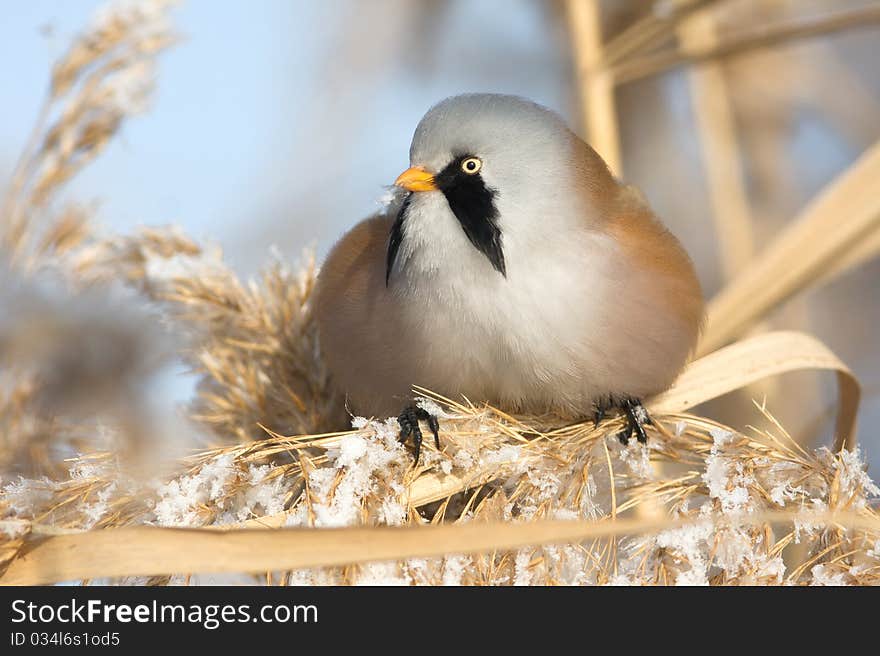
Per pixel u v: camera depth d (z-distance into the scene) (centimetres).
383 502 502
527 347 636
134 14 691
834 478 503
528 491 522
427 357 652
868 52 1162
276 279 738
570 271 634
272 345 715
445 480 528
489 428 544
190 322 702
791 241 713
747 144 1130
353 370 681
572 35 863
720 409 956
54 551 429
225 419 690
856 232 695
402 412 650
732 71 1123
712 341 729
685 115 1169
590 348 635
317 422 702
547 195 635
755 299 718
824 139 1161
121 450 471
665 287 655
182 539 416
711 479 506
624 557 501
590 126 834
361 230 716
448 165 641
